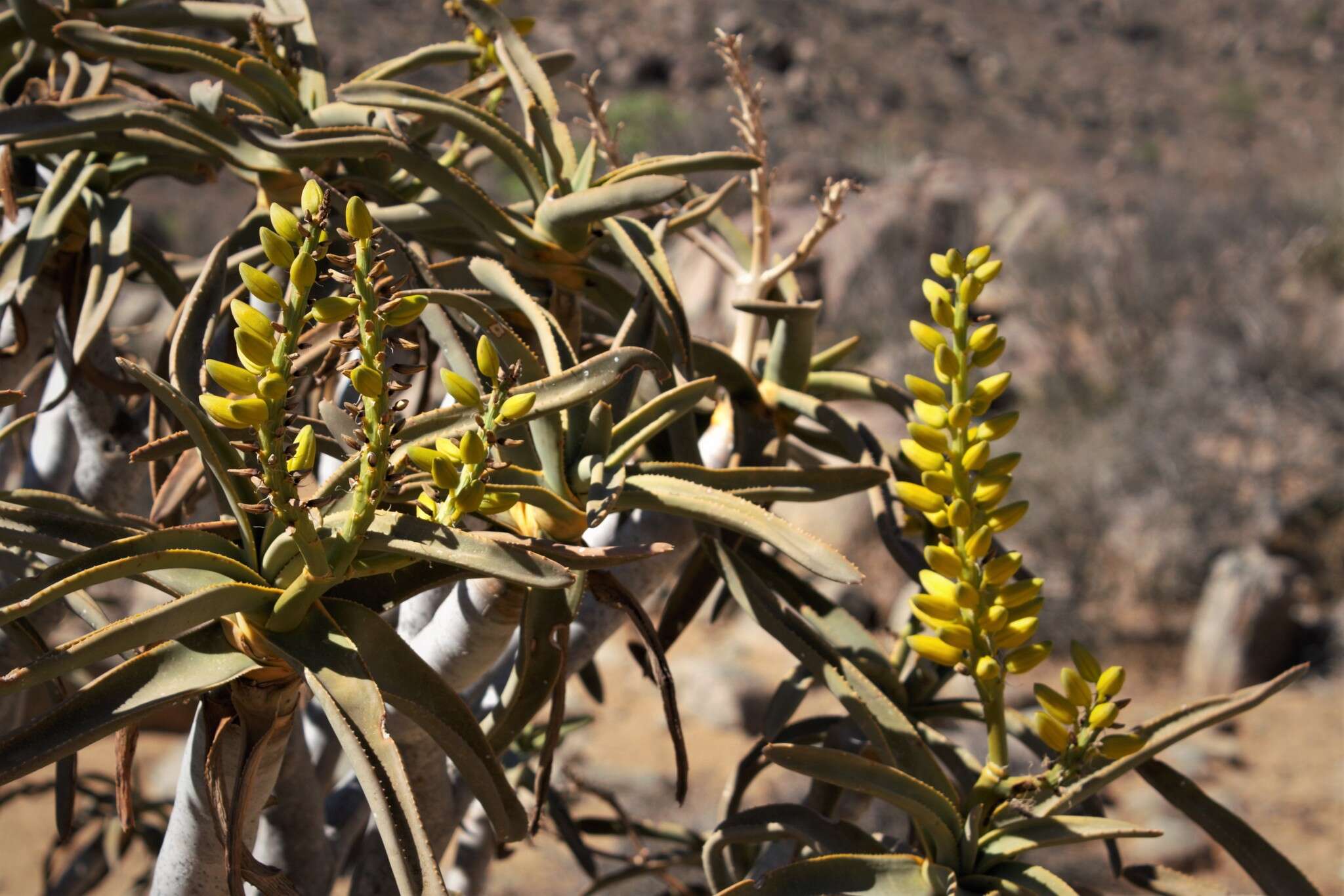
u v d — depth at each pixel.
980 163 21.83
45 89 1.66
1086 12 32.34
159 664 1.08
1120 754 1.27
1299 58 29.77
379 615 1.17
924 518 1.52
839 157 20.00
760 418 1.60
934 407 1.25
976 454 1.24
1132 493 10.60
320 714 1.68
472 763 1.15
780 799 7.70
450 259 1.66
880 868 1.24
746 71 1.59
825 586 9.20
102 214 1.56
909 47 28.50
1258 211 14.97
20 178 1.76
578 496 1.24
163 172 1.65
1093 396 12.15
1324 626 9.54
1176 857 6.97
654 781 7.68
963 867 1.26
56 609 1.53
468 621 1.33
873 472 1.33
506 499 1.13
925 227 15.37
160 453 1.19
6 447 2.02
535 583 1.05
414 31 22.78
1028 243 15.05
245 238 1.53
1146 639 9.62
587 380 1.12
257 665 1.09
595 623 1.50
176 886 1.22
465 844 1.92
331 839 1.65
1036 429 11.62
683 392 1.28
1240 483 10.62
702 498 1.23
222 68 1.49
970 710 1.50
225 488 1.09
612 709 8.91
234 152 1.47
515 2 26.20
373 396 1.02
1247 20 31.58
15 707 1.63
